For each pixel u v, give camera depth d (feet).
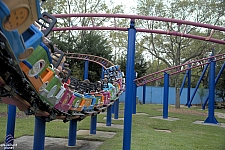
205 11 101.35
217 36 107.45
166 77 67.00
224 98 135.44
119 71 56.80
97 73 107.34
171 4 104.12
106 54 109.09
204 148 31.83
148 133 41.09
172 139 36.73
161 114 74.18
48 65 16.38
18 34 11.66
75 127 31.50
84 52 105.29
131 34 27.25
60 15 33.68
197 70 165.48
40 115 21.31
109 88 40.16
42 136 22.85
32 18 11.96
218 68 132.98
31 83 15.72
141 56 139.54
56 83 18.66
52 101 19.48
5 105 69.46
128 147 26.03
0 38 10.72
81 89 28.91
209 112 60.59
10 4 10.21
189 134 42.50
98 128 45.24
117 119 59.52
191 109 100.63
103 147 29.81
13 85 14.89
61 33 115.14
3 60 12.71
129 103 26.30
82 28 36.70
